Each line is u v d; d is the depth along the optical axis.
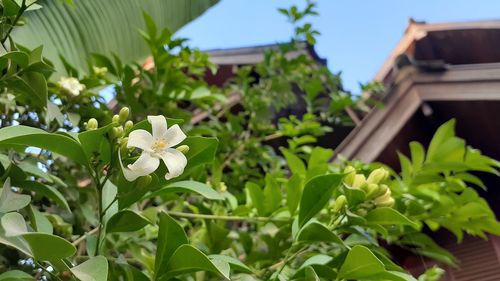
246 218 0.38
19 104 0.40
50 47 0.45
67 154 0.22
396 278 0.25
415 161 0.45
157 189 0.25
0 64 0.26
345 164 0.49
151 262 0.34
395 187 0.43
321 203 0.29
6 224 0.16
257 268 0.38
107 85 0.49
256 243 0.42
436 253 0.50
